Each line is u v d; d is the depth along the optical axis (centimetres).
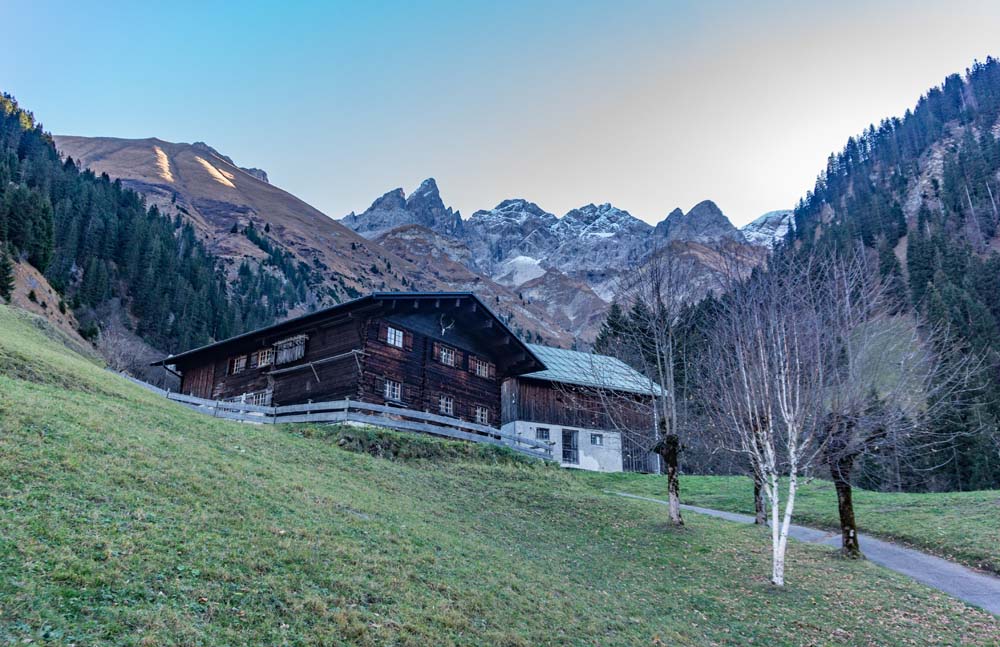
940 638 1686
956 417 5369
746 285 2670
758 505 3200
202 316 12581
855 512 3459
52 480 1317
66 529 1127
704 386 3366
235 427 2578
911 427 2558
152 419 2158
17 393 1803
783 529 2103
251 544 1321
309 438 2973
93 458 1506
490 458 3484
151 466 1588
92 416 1841
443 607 1298
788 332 2355
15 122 18038
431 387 4078
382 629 1131
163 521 1297
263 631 1016
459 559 1652
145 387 3244
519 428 5178
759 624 1725
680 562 2277
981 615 1867
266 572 1220
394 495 2259
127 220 14988
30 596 911
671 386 2966
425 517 2053
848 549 2509
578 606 1555
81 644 843
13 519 1109
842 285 2569
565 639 1332
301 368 3981
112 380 2730
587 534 2475
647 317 3173
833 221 17688
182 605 1017
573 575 1861
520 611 1413
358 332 3756
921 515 3184
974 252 11838
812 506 3691
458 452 3391
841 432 2456
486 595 1439
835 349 2372
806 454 2517
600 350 7144
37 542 1059
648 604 1758
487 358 4638
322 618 1109
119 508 1295
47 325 4300
